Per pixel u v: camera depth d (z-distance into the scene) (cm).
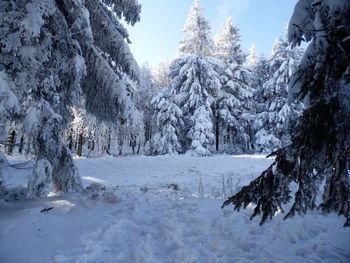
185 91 3081
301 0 438
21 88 691
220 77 3209
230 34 3669
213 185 1180
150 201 821
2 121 651
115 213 721
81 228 620
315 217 673
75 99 905
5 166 786
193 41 3241
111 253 521
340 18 361
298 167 366
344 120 334
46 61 793
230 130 3547
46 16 772
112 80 945
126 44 977
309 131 356
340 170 340
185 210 729
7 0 682
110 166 1848
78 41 902
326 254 496
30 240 556
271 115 3030
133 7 996
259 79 3844
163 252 521
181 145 3152
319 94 401
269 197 386
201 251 511
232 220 634
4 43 654
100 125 1098
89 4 958
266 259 468
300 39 451
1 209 729
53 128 799
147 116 3816
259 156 2364
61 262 474
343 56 366
